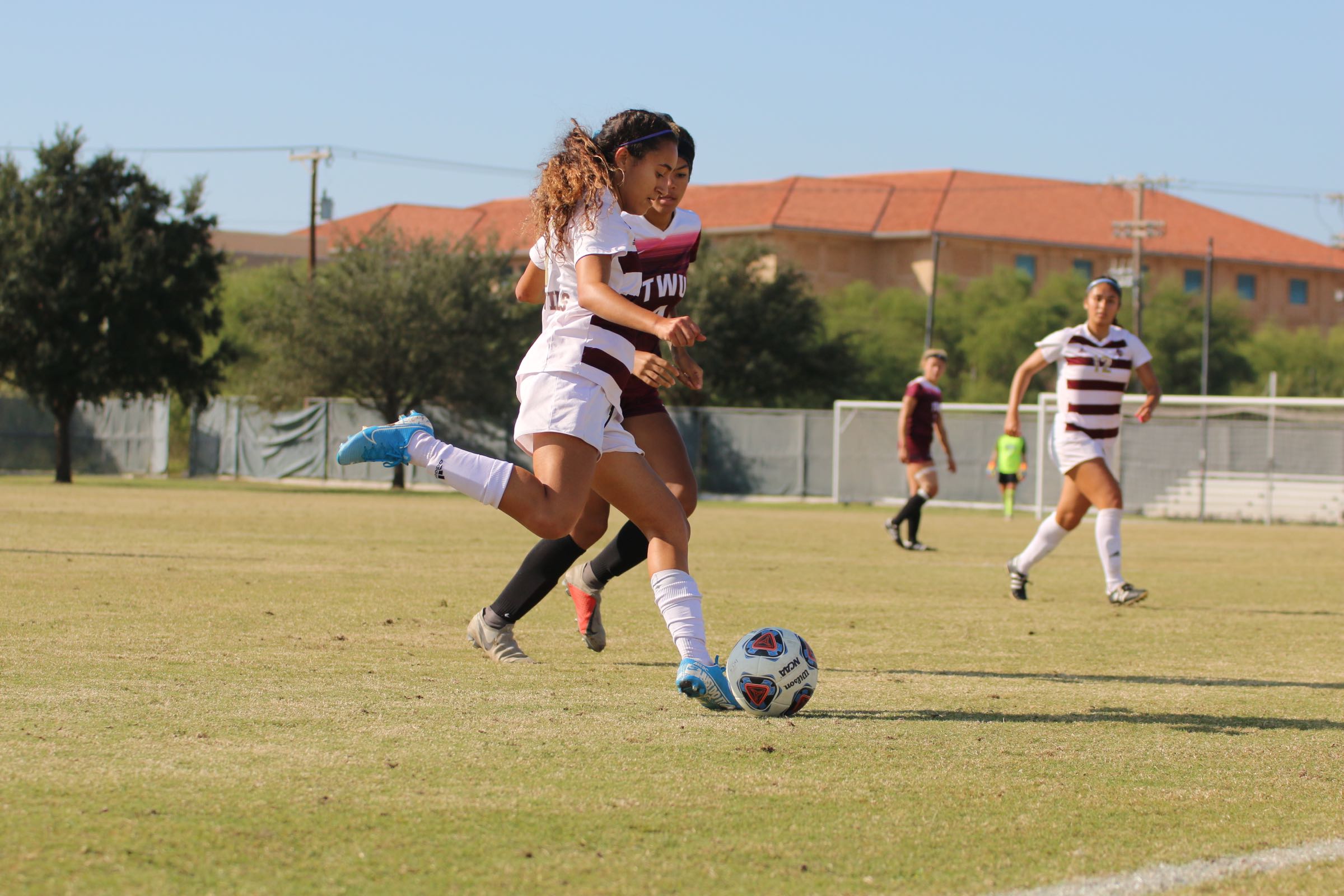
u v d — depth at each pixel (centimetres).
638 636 1480
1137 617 1859
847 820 710
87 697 1002
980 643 1521
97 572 2050
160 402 8912
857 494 7006
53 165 7212
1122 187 12231
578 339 994
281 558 2444
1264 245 17525
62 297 7025
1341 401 5497
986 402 12256
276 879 585
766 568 2586
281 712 962
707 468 7481
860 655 1392
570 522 985
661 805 727
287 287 8225
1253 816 739
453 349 7925
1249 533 4738
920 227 15450
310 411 8362
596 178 970
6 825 650
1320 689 1209
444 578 2116
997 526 4859
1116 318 2033
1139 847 673
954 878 614
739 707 1005
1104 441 2027
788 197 15912
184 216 7525
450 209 18288
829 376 11450
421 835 659
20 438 9031
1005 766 850
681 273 1070
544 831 672
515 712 988
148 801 704
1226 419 6347
